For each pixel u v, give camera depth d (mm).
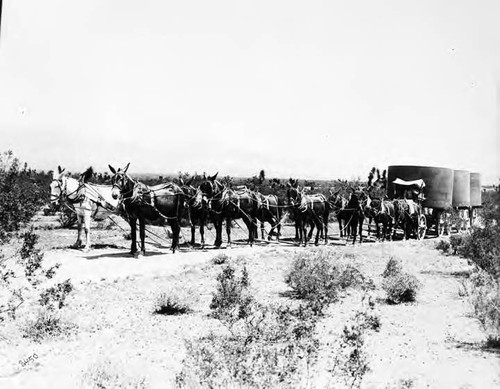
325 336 9883
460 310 12312
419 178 29047
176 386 6621
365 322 9680
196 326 10727
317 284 13266
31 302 12516
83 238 25266
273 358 6648
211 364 6605
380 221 27578
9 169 10406
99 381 7312
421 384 7406
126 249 20938
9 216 10203
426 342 9656
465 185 31844
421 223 29438
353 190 27047
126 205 19031
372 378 7652
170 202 19906
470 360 8555
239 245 24578
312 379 7320
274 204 27219
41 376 7734
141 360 8484
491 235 14594
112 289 14406
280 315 8078
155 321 11234
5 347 9336
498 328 9711
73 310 12125
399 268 16750
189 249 22078
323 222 26062
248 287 14461
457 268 19125
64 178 19469
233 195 22922
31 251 10484
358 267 18781
